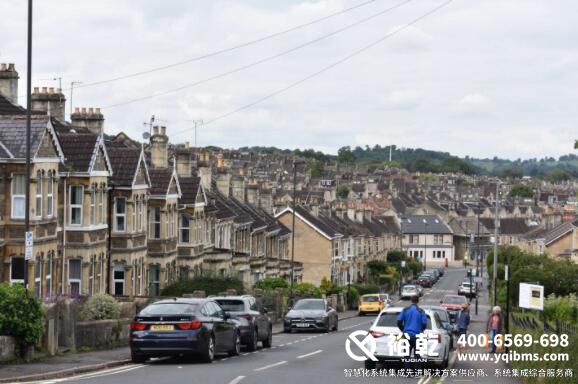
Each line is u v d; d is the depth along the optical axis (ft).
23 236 183.52
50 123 190.90
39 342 131.13
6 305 122.21
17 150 183.73
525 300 169.17
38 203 189.26
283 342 202.59
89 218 215.51
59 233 208.74
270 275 393.50
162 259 262.88
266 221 415.85
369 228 645.51
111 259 235.61
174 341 133.18
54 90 250.16
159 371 123.03
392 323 133.59
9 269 184.14
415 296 128.98
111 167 237.66
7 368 117.50
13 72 224.74
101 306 163.63
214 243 321.52
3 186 183.83
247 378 114.93
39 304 126.62
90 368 122.21
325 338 220.02
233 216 342.64
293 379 116.37
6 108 221.05
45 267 191.83
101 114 256.32
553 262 369.91
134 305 175.52
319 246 499.51
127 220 237.45
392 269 609.42
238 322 166.61
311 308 250.98
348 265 543.80
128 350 149.69
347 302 435.53
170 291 253.65
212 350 139.95
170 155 393.29
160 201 263.49
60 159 198.80
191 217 286.87
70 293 199.11
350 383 114.01
